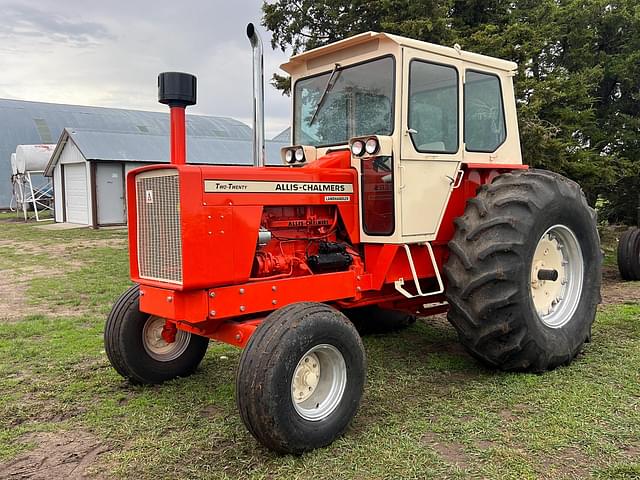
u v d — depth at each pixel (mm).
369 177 4027
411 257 4051
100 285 8344
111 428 3455
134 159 19250
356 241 4094
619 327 5398
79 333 5656
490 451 3047
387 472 2867
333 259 3863
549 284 4449
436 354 4801
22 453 3164
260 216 3545
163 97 3371
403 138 3861
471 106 4414
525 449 3066
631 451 3014
